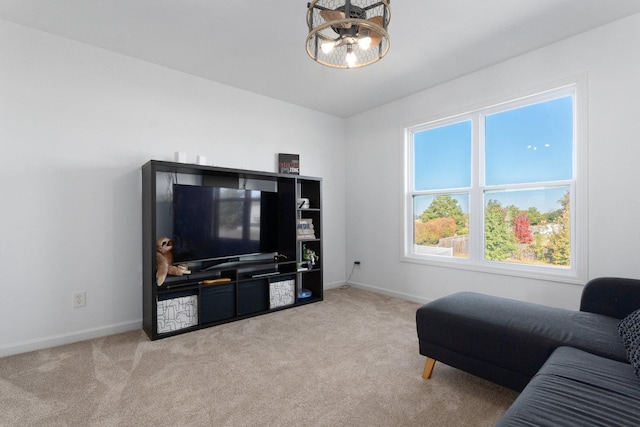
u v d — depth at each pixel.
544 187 2.84
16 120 2.36
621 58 2.34
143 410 1.66
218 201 3.17
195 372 2.05
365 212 4.33
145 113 2.95
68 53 2.57
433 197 3.68
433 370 2.10
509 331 1.64
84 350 2.39
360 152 4.40
